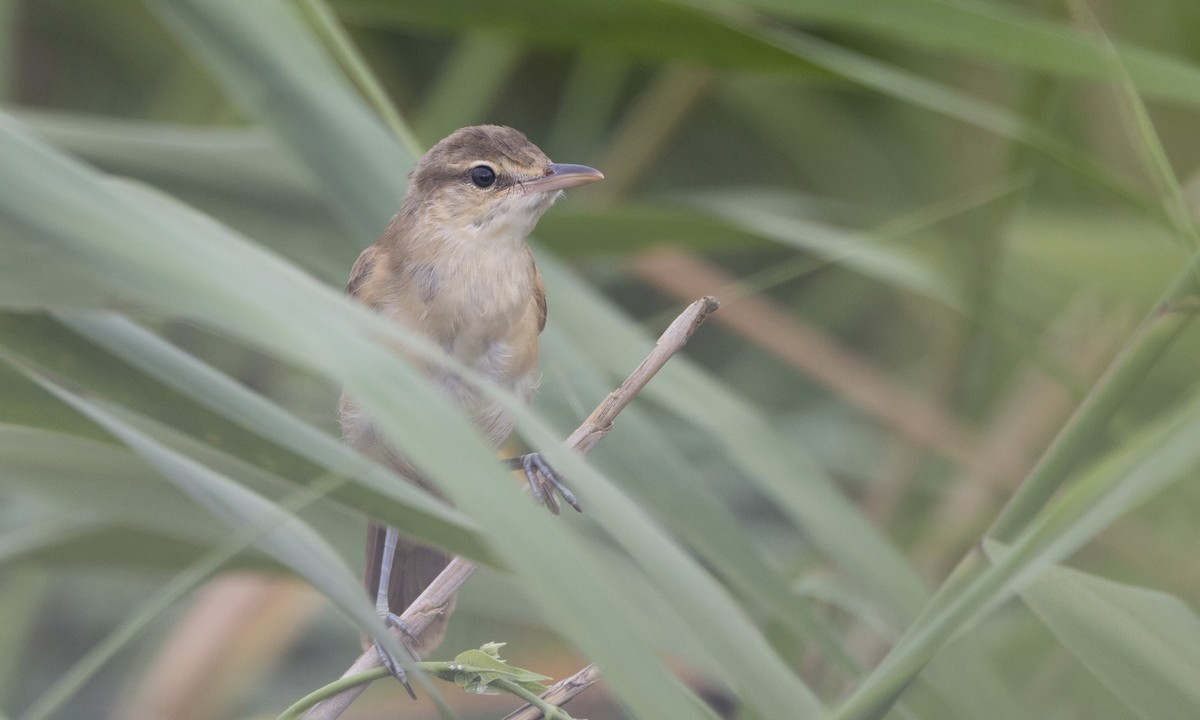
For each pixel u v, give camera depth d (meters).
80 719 4.98
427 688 4.50
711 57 4.82
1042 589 4.71
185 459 4.72
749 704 4.70
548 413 4.79
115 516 4.83
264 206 4.86
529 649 4.98
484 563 4.72
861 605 4.82
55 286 4.43
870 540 4.77
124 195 4.23
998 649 4.87
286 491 4.82
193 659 4.93
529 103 5.11
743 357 5.05
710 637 4.62
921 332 5.05
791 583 4.82
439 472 3.88
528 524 3.92
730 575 4.75
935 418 4.94
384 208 4.80
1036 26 4.77
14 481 4.82
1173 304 4.74
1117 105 4.97
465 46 5.00
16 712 4.97
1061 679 4.86
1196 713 4.70
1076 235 4.92
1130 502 4.69
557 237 4.89
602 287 5.07
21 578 4.89
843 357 4.95
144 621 4.71
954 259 4.89
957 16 4.77
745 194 4.95
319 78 4.80
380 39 5.08
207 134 4.86
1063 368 4.88
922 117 5.03
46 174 4.12
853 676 4.75
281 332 3.99
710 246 4.89
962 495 4.94
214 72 4.80
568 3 4.80
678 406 4.79
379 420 3.89
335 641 5.02
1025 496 4.74
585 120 5.06
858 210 4.95
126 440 4.71
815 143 5.06
